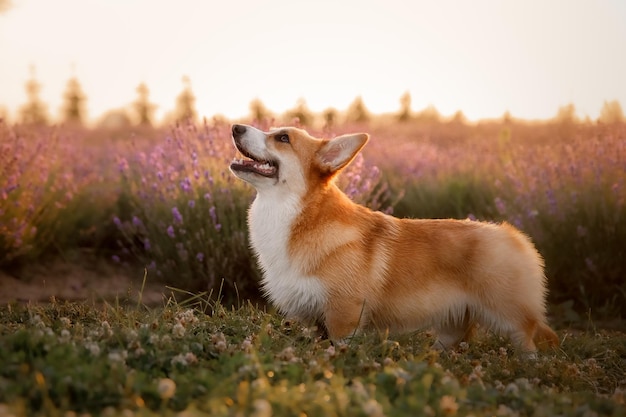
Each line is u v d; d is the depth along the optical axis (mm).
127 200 9242
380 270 5312
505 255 5527
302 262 5238
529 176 9258
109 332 4285
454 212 9945
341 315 5191
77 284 7637
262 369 3771
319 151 5430
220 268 7496
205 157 8562
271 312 5602
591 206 8312
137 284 7727
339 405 3316
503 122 17422
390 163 11812
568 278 8180
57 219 8602
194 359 3945
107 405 3246
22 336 3793
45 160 9055
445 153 13031
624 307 7742
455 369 4645
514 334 5535
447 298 5473
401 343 5113
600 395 4488
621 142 9359
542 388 4551
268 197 5465
